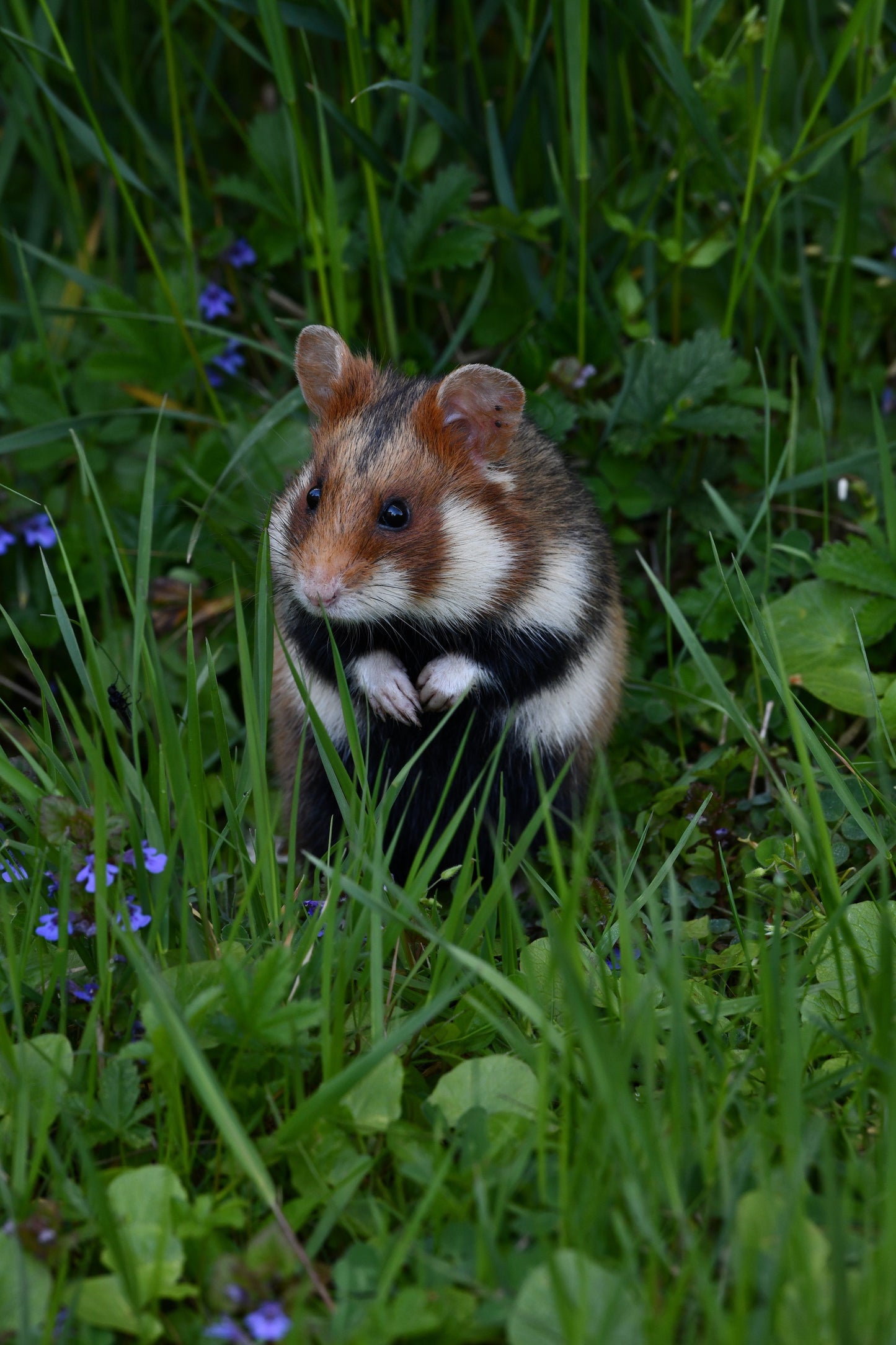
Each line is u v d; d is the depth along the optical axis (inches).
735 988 193.9
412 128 287.1
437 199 298.8
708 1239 139.9
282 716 245.3
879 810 217.3
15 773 179.5
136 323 301.7
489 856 237.0
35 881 172.1
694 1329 123.6
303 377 240.4
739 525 243.3
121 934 152.4
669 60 261.1
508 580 213.8
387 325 304.2
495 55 342.6
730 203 313.1
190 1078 139.6
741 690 273.4
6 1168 153.0
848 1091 160.2
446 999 152.3
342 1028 157.1
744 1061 162.1
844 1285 118.4
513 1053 172.1
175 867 179.5
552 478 226.5
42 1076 158.9
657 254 312.7
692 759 268.2
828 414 306.2
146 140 314.7
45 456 306.0
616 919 192.5
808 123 270.4
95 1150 158.2
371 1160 147.9
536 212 305.6
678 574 303.3
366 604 206.7
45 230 331.6
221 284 334.6
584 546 224.7
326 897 200.1
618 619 243.3
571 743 227.0
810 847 175.5
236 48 339.6
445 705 214.8
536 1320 125.0
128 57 320.8
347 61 304.7
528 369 293.0
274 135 308.2
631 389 287.0
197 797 185.2
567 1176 136.8
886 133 322.0
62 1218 142.9
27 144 319.3
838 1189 145.9
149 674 185.3
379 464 213.3
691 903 216.2
